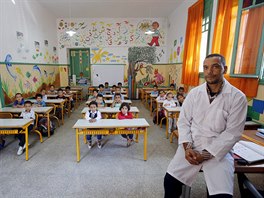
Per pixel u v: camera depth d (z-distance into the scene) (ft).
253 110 8.46
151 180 7.13
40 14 18.62
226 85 4.14
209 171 4.04
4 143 10.43
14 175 7.43
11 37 13.56
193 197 6.18
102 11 21.12
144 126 8.23
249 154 4.56
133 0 17.72
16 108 11.90
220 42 10.93
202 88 4.44
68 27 23.82
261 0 7.72
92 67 24.66
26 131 8.51
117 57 24.59
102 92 19.34
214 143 3.99
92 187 6.68
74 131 12.77
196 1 15.12
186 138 4.50
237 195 6.27
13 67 13.73
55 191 6.46
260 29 7.93
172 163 4.67
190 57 15.40
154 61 24.79
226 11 10.18
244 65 8.69
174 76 21.22
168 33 23.52
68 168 7.97
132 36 24.26
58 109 15.06
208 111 4.21
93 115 9.85
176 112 11.28
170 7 19.88
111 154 9.32
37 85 17.83
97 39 24.18
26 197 6.17
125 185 6.82
